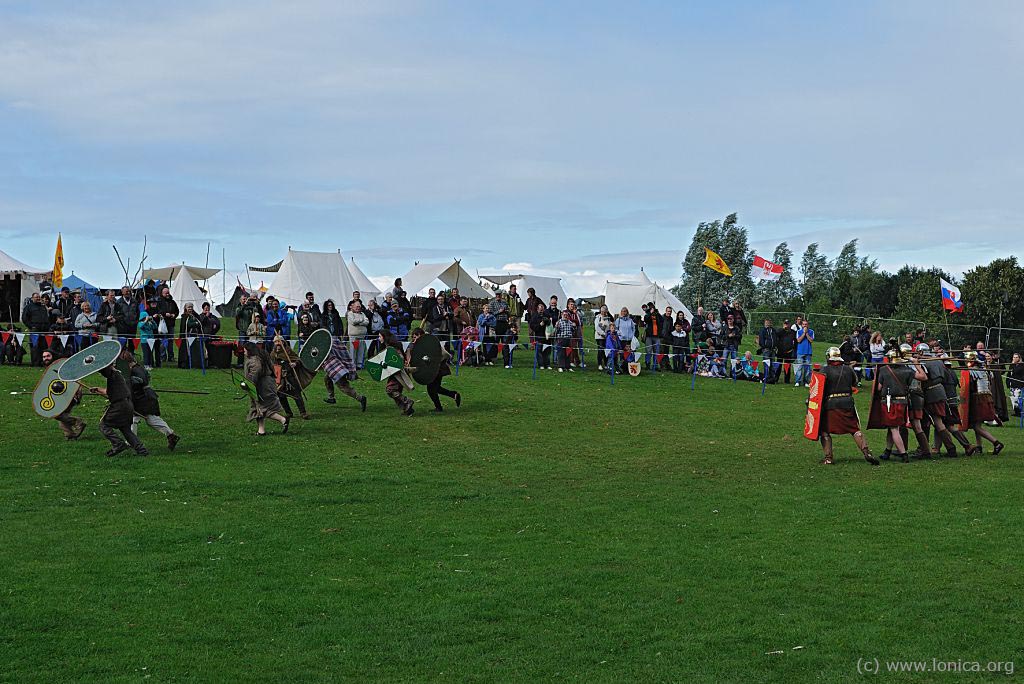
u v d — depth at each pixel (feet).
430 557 38.11
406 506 46.70
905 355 61.82
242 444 60.29
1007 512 45.11
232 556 37.78
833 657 28.68
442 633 30.32
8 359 88.07
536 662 28.32
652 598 33.53
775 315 145.48
